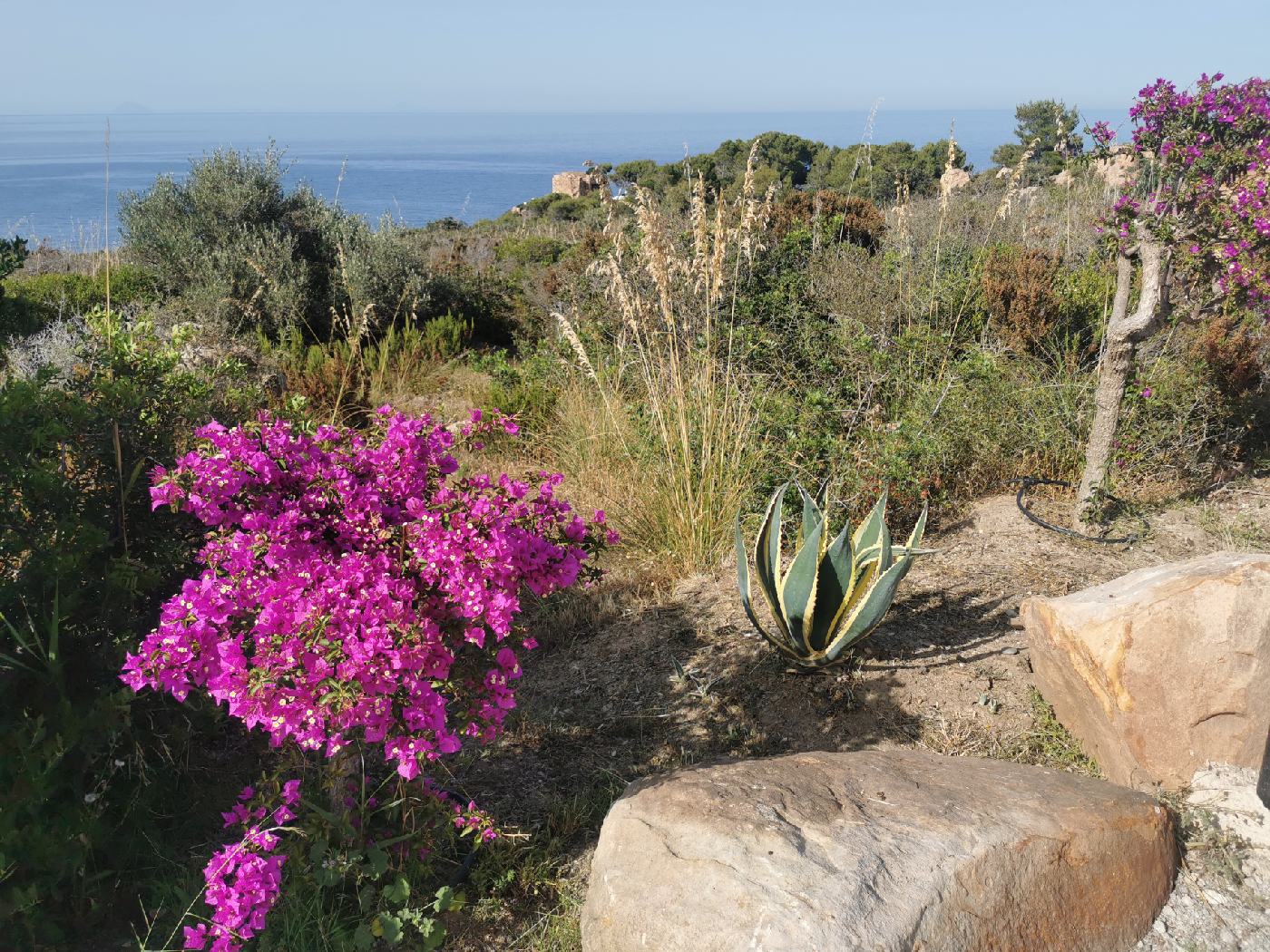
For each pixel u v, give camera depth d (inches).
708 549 210.5
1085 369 284.7
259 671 94.3
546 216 1158.3
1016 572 193.6
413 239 502.3
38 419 124.0
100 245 488.7
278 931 106.5
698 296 264.1
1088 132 213.2
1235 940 100.0
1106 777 130.8
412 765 98.6
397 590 102.0
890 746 141.1
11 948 101.8
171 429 146.6
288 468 115.5
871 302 320.2
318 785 124.4
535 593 114.0
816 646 157.9
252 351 358.9
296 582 100.2
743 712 154.3
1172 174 198.5
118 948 106.8
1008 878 94.7
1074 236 379.6
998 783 110.3
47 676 111.7
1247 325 243.6
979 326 303.7
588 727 156.1
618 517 228.7
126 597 123.1
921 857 94.0
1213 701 121.6
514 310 500.1
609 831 105.3
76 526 120.0
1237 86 189.8
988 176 562.6
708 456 215.9
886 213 463.8
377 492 112.5
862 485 217.6
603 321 342.0
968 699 149.8
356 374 346.3
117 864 113.3
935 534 221.3
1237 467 249.3
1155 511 225.6
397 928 103.3
